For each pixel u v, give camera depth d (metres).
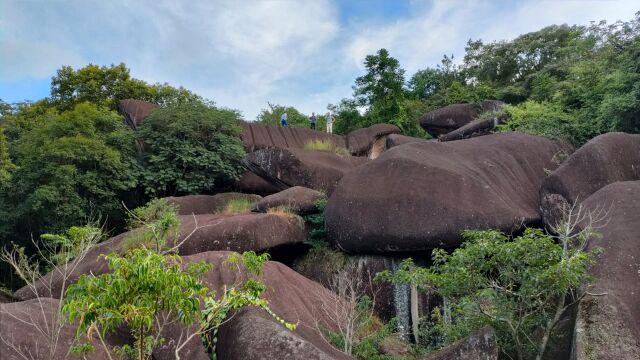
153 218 10.27
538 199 10.28
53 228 12.21
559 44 25.58
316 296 8.22
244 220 9.89
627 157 8.88
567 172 8.81
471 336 4.27
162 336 5.57
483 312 5.36
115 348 4.34
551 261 5.15
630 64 11.41
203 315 3.99
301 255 11.02
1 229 12.62
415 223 8.77
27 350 4.65
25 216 12.67
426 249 8.79
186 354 5.51
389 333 8.14
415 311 8.51
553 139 12.40
